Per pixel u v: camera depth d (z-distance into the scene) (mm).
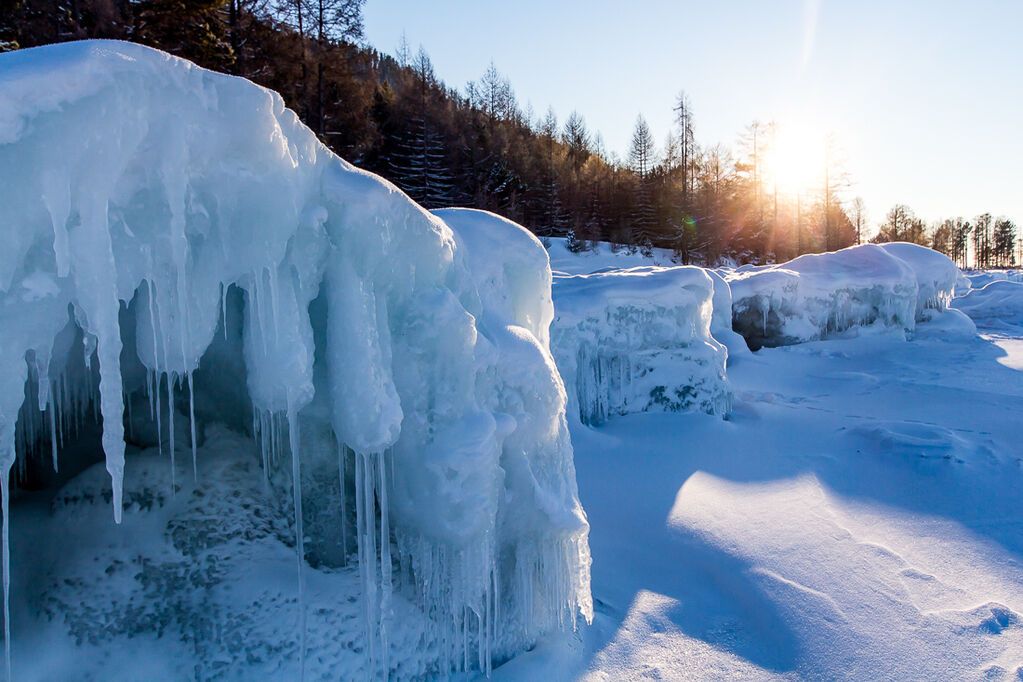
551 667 3803
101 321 2330
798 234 44906
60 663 2893
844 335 15133
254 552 3430
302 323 3088
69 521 3334
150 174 2506
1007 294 20562
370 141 28875
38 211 2141
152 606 3125
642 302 8359
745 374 11906
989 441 7883
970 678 3812
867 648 4074
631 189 45219
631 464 6957
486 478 3533
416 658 3492
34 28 15836
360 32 24516
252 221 2854
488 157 40375
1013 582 4809
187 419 3795
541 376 4082
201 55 17906
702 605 4598
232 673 3043
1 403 2178
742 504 6051
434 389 3584
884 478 6855
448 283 3947
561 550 4055
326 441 3803
